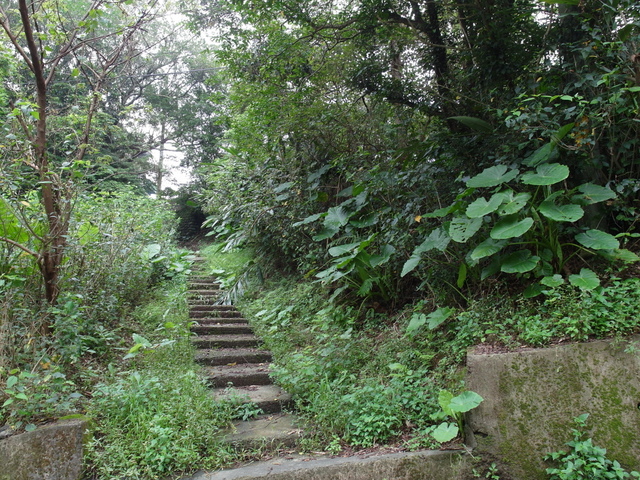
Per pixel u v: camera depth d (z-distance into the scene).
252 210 6.43
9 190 3.50
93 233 4.49
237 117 7.11
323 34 5.59
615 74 3.45
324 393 3.42
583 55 3.67
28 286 3.81
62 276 3.82
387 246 4.58
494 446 2.75
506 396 2.84
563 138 3.70
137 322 5.18
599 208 3.77
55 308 3.54
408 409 3.22
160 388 3.32
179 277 6.86
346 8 5.48
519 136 4.00
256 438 3.03
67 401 2.96
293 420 3.36
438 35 5.29
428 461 2.74
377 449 2.93
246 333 5.55
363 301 5.00
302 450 2.99
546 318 3.26
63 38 3.98
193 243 13.34
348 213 5.07
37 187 3.97
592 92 3.76
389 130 5.63
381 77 5.42
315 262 5.91
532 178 3.31
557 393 2.78
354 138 5.82
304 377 3.76
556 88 4.15
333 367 3.93
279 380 3.85
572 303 3.07
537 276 3.44
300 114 5.69
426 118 5.92
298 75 5.86
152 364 4.00
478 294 4.00
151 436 2.74
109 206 5.67
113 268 5.13
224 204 7.71
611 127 3.59
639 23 3.41
